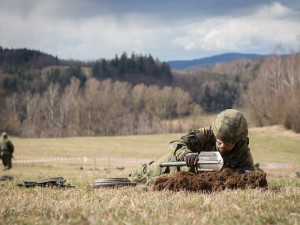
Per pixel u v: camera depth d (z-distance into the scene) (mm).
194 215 3363
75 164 35688
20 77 172875
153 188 5293
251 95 95062
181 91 134000
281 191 4883
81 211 3707
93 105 113812
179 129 122625
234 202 3996
